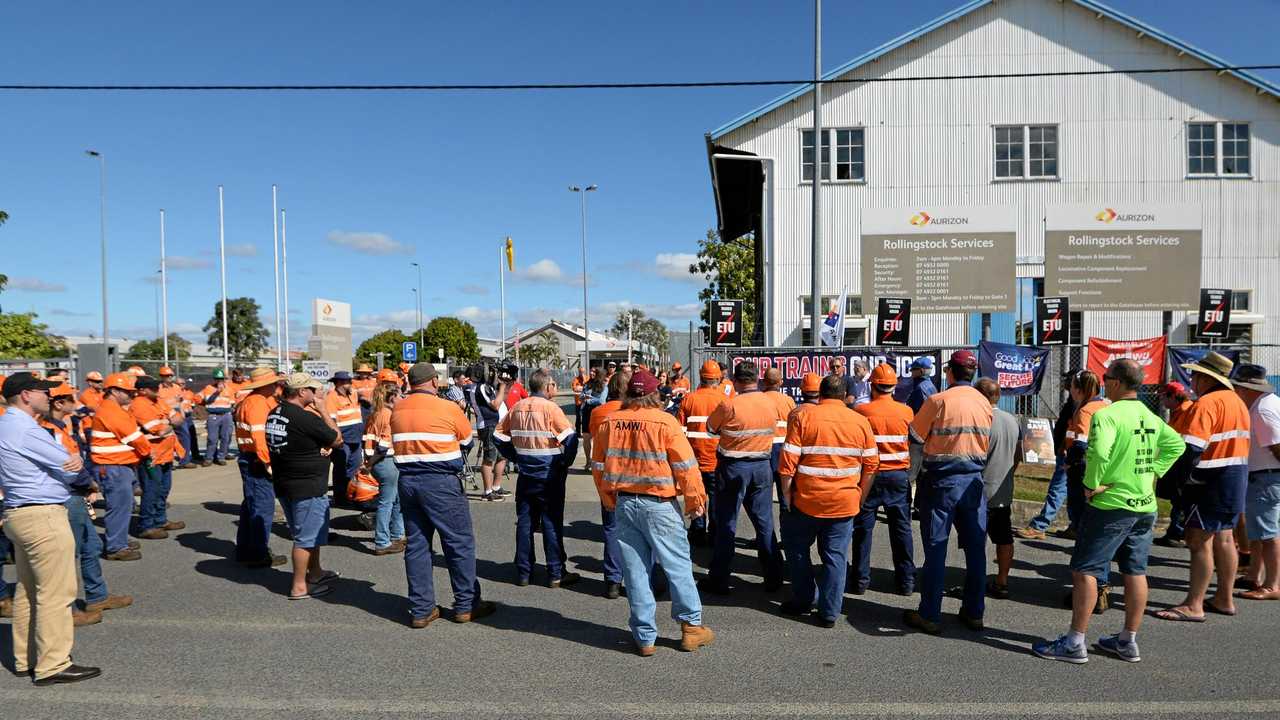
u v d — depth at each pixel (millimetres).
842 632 5340
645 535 4938
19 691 4344
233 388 14633
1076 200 19562
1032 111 19625
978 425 5297
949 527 5340
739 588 6438
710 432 6238
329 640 5164
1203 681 4457
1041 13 19547
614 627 5441
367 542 8055
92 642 5129
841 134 20031
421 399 5453
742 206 28094
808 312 19969
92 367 17828
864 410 6230
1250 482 5984
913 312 17312
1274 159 19406
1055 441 7969
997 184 19672
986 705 4141
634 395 4973
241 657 4848
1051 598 6137
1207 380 5570
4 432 4379
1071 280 17281
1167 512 8477
